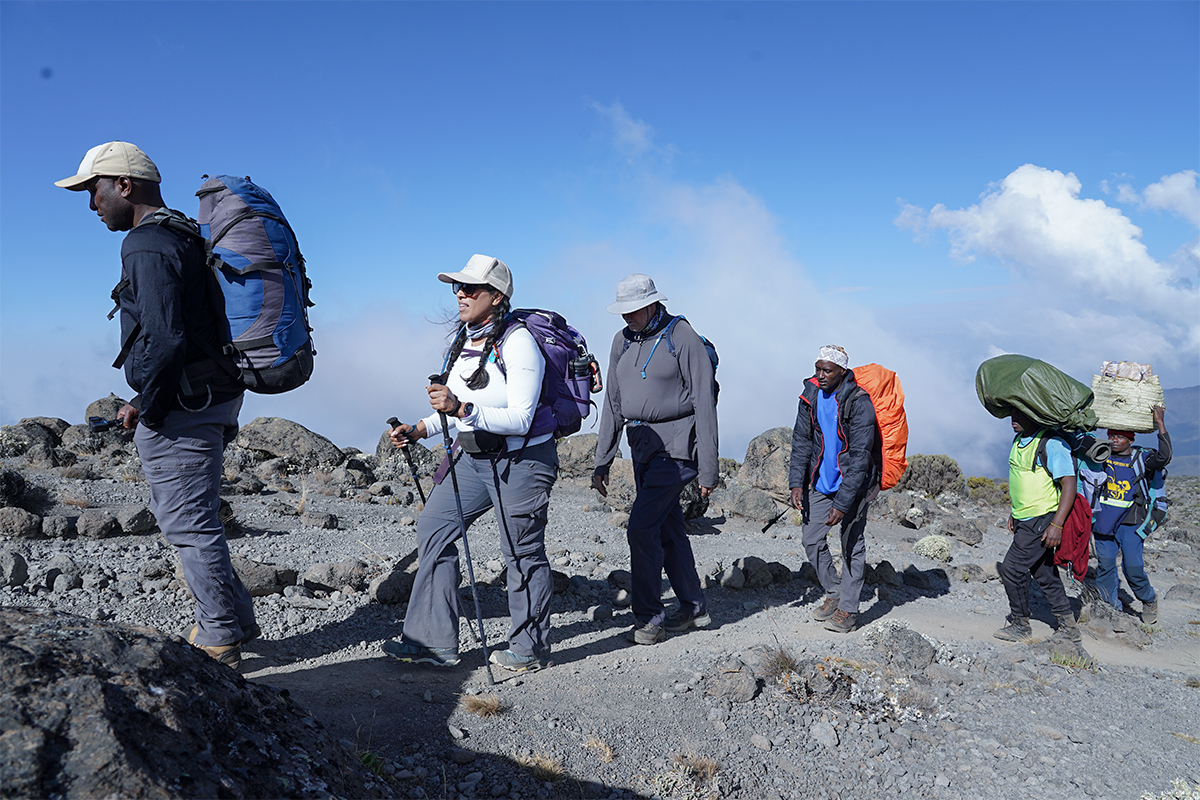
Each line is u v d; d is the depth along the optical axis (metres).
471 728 3.36
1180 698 4.89
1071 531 5.33
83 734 1.56
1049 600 5.55
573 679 4.14
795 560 8.26
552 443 4.11
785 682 4.29
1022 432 5.52
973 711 4.32
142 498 8.45
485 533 8.18
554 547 7.63
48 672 1.68
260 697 2.15
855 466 5.32
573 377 4.08
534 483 3.98
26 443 10.95
